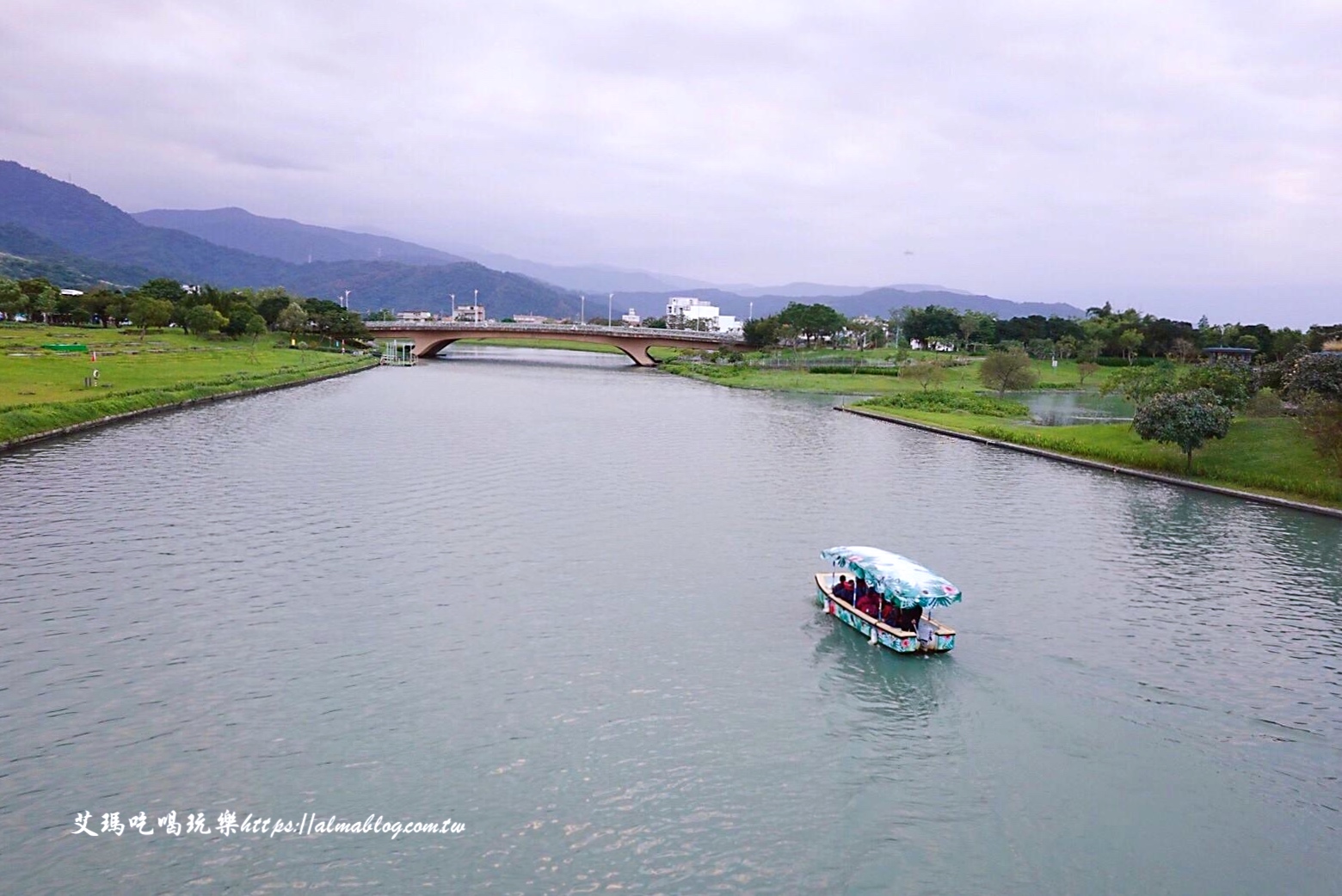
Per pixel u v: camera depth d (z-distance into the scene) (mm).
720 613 40875
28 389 92375
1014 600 43969
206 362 145750
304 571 44438
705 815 25469
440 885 22172
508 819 24906
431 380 167375
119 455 71875
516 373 197375
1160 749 30094
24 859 22438
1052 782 27922
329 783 26188
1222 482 74062
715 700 32344
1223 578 48656
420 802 25484
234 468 68875
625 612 40594
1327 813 26797
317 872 22516
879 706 32281
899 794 26938
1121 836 25375
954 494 69562
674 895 22125
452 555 48062
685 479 72188
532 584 44031
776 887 22641
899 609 37781
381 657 34781
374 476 67875
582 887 22312
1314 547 55406
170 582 41906
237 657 34188
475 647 36031
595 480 70375
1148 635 39906
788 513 60906
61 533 49031
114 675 32219
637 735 29641
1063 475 79750
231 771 26562
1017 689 34000
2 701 29969
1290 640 39750
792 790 26859
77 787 25484
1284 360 110750
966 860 24031
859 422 117688
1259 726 31891
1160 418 77625
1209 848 25016
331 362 185375
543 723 30156
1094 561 51469
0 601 38594
